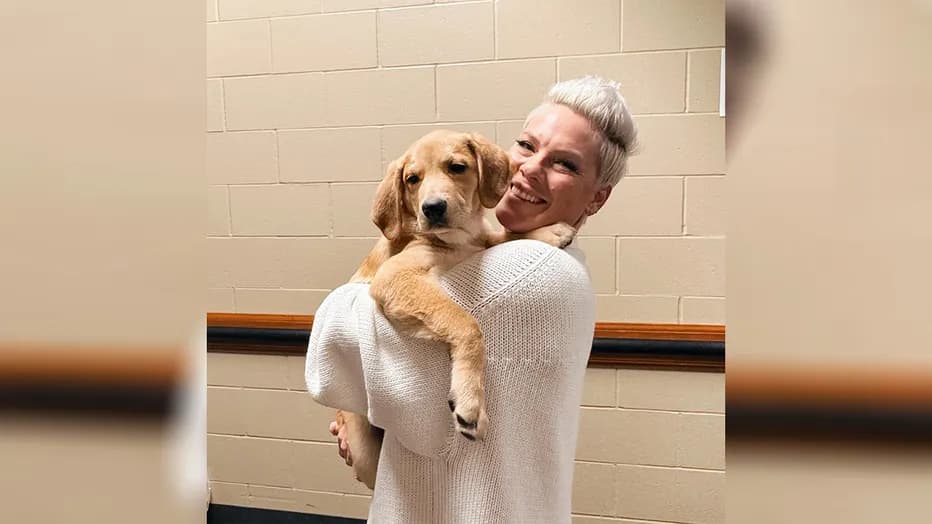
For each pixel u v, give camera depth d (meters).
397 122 2.15
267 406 2.36
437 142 1.05
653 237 2.00
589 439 2.10
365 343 0.94
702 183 1.95
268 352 2.33
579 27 1.98
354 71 2.17
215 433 2.42
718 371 1.99
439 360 0.90
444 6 2.07
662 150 1.96
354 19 2.15
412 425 0.90
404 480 0.94
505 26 2.03
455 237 1.02
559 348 0.92
